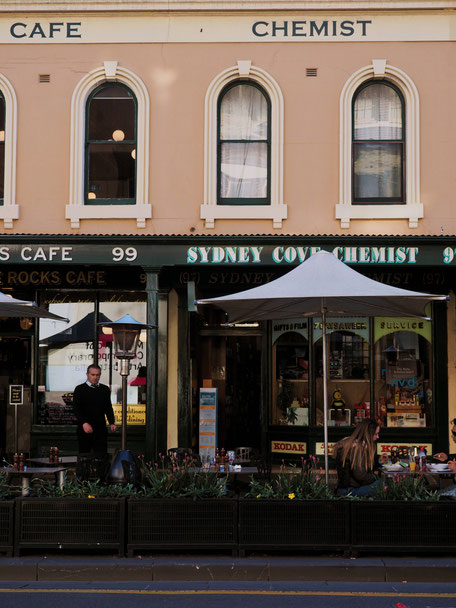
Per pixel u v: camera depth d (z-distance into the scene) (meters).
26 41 13.80
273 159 13.56
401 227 13.39
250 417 14.88
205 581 7.57
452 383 13.97
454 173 13.40
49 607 6.58
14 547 7.97
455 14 13.55
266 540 7.92
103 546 7.94
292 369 14.45
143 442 14.29
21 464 10.07
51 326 14.73
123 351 10.12
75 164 13.66
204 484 8.25
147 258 12.88
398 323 14.19
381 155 13.73
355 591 7.17
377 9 13.54
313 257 9.54
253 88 13.88
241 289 14.38
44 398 14.65
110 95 13.92
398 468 9.99
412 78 13.54
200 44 13.74
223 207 13.51
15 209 13.56
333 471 13.59
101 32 13.80
